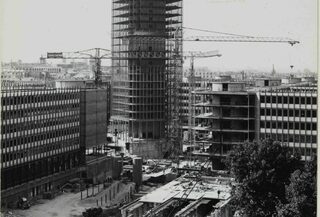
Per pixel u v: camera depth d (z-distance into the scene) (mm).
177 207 154875
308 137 196375
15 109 197875
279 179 133500
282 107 198625
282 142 198875
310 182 118688
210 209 158000
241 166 136250
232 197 141250
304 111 196375
